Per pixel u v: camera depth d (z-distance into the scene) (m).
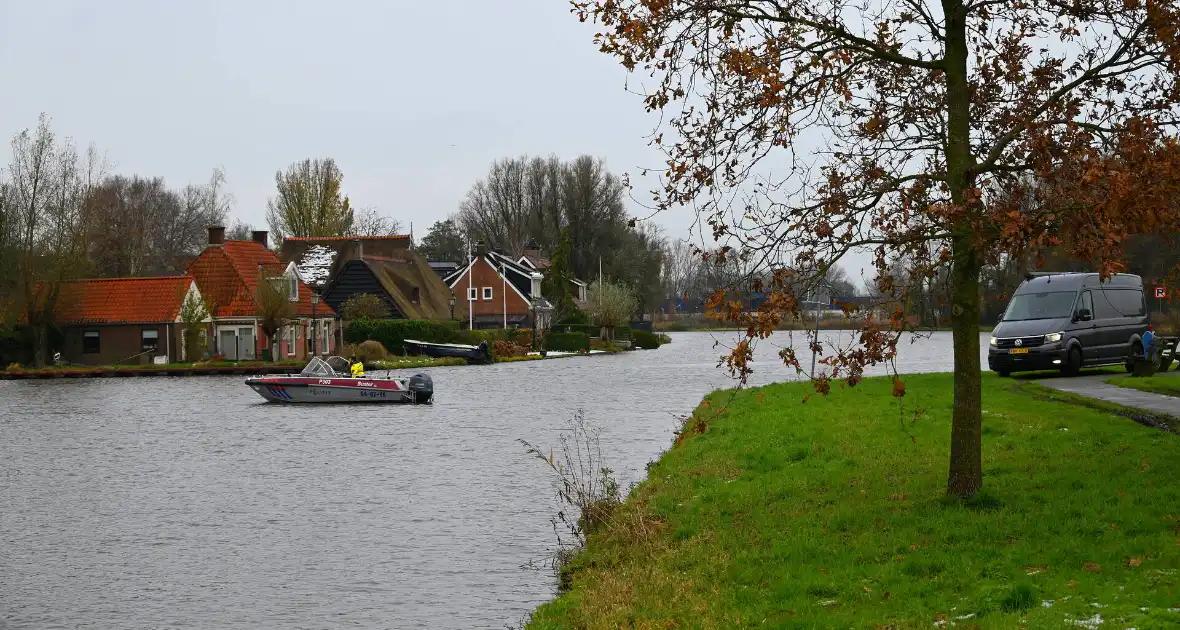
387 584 14.50
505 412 38.47
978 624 8.81
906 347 104.38
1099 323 31.14
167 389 53.97
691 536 14.14
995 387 27.27
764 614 10.11
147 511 20.11
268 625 12.98
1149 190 10.51
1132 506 11.95
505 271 117.06
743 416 26.62
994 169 12.19
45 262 69.19
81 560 16.30
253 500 21.02
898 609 9.58
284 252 100.56
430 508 19.53
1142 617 8.42
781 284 11.66
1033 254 10.85
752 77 11.60
